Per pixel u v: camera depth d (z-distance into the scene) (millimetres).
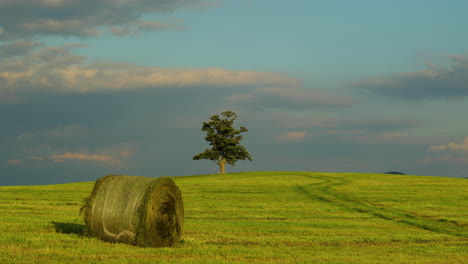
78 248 15320
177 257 14625
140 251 15461
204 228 21688
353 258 15320
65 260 13492
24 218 23000
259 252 15820
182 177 84625
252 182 61406
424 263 14867
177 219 17141
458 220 27000
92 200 17281
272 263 14000
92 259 13750
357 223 25250
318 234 20891
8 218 22812
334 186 54031
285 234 20547
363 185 55719
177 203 17156
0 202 32688
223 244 17562
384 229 23266
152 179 17016
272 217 27312
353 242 18938
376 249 17359
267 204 35000
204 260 14172
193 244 17344
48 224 20609
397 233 21922
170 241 16906
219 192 45438
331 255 15773
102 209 16953
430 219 27734
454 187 52969
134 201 16469
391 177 71750
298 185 55562
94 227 17172
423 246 18406
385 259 15359
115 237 16797
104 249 15320
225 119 96000
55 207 29938
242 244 17688
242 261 14227
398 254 16422
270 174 81625
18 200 34750
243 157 96062
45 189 50000
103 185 17375
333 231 21953
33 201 34188
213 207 32281
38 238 16781
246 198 39719
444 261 15328
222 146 94062
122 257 14234
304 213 29781
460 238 20844
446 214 30016
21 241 16297
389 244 18797
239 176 78000
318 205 34812
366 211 31375
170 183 17000
